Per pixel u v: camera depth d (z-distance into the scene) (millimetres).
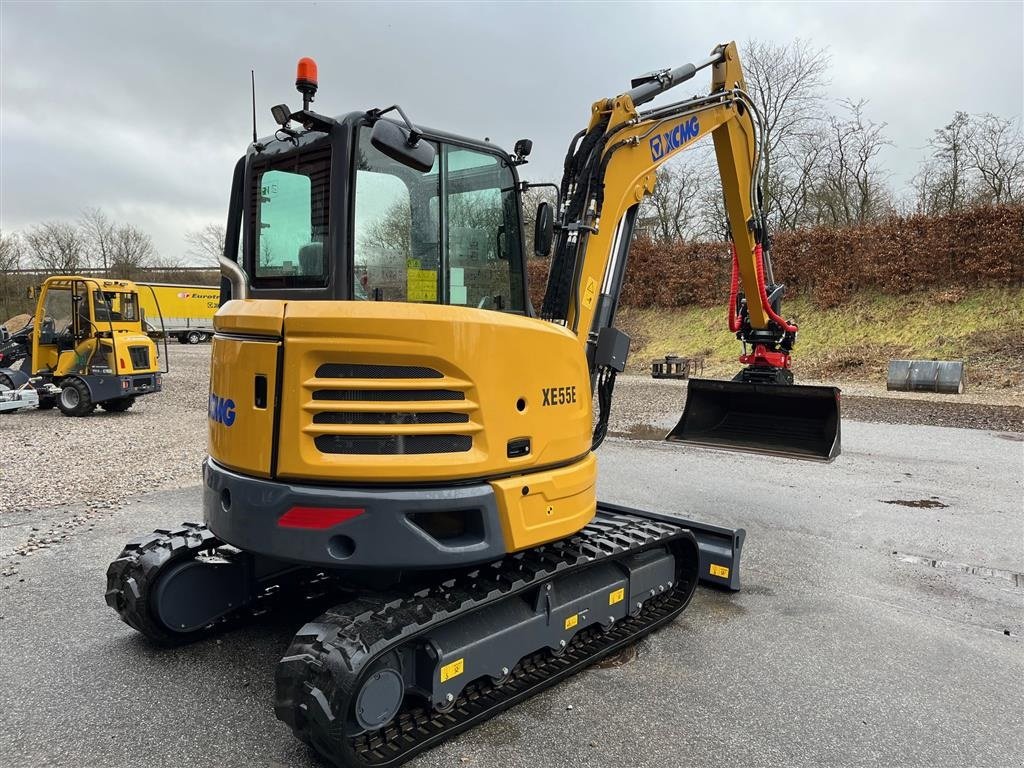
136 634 3863
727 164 5961
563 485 3301
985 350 16297
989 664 3680
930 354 16938
